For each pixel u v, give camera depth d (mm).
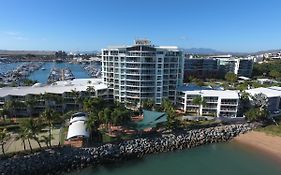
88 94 145125
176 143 108688
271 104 146875
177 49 152500
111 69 150000
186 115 137750
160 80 143125
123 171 88688
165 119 114438
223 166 93438
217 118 132000
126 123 109375
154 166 92625
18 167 83188
